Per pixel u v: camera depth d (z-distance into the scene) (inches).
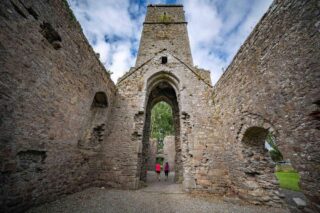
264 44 167.9
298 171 123.1
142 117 302.7
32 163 136.6
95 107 289.7
